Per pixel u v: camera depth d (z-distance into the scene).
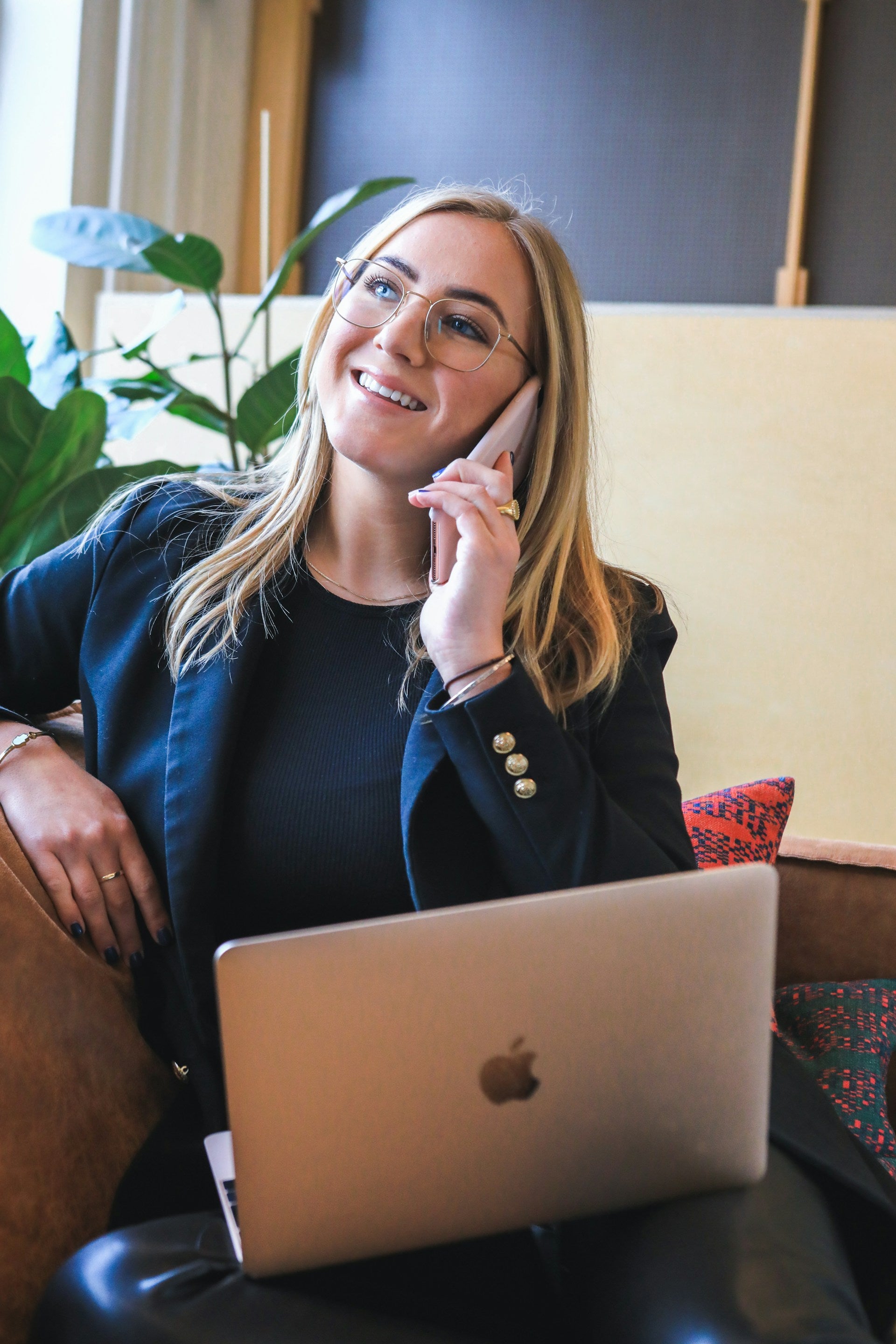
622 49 3.11
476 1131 0.80
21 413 1.51
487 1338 0.85
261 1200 0.78
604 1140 0.82
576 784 1.07
